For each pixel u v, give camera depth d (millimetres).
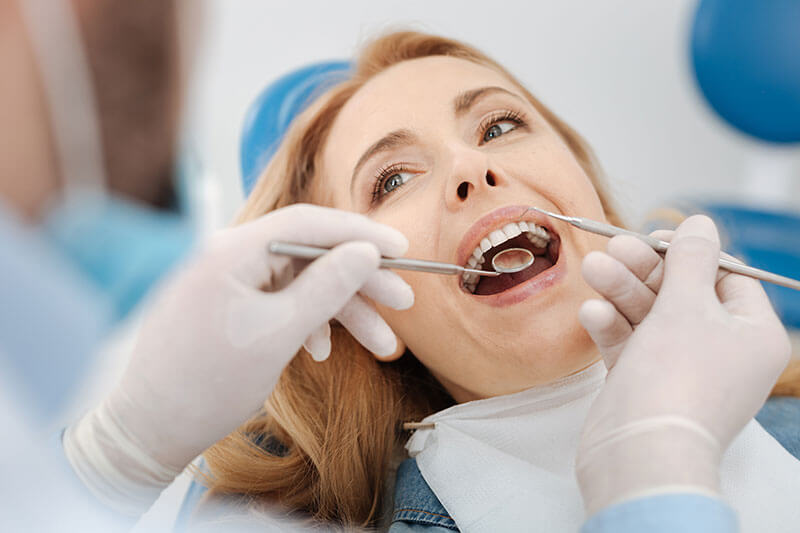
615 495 660
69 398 567
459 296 988
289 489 1165
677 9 1995
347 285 781
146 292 577
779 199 2182
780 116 1980
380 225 829
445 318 1001
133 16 459
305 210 820
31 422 536
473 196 984
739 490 870
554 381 1010
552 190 1016
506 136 1086
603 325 797
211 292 774
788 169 2170
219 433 849
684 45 2023
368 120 1086
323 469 1151
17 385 519
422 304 1011
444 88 1079
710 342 746
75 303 522
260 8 1706
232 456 1180
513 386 1021
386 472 1195
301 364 1258
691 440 671
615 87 2043
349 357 1245
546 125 1130
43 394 541
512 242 1114
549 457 981
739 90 1974
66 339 528
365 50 1297
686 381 716
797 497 870
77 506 609
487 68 1196
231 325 775
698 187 2152
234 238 801
